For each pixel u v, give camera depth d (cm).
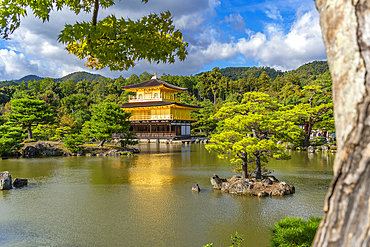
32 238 1059
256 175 1889
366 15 191
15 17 667
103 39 654
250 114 1912
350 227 184
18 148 3562
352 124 190
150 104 6612
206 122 6869
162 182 2017
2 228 1155
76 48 808
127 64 732
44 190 1789
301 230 674
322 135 4769
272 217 1278
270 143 1652
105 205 1464
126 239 1055
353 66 191
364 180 183
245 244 1006
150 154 3841
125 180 2086
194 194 1675
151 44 676
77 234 1098
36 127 5106
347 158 191
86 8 758
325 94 4322
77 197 1622
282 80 13612
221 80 13275
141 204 1481
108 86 11800
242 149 1712
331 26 205
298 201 1525
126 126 4150
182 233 1107
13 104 4384
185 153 3959
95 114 4162
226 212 1348
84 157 3494
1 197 1625
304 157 3291
